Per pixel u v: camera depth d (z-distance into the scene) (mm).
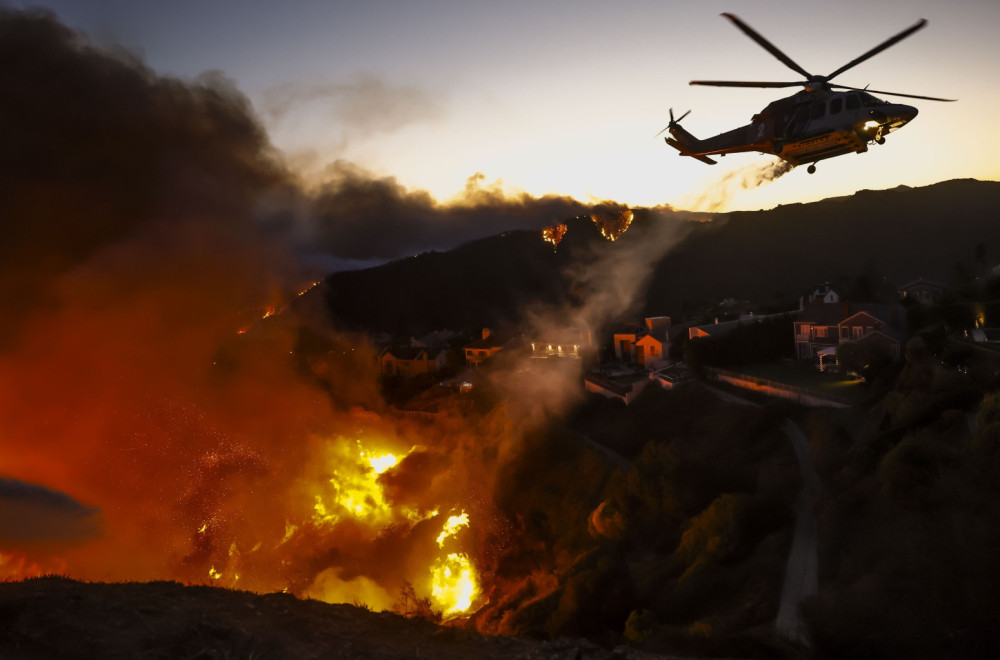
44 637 6297
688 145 23969
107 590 7879
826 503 21578
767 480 26000
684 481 28688
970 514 12641
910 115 18438
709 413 39188
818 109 19375
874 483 20422
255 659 6555
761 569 18938
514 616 24344
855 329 42469
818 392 34312
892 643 10688
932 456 18141
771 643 13016
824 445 27531
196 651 6504
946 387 23516
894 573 13055
